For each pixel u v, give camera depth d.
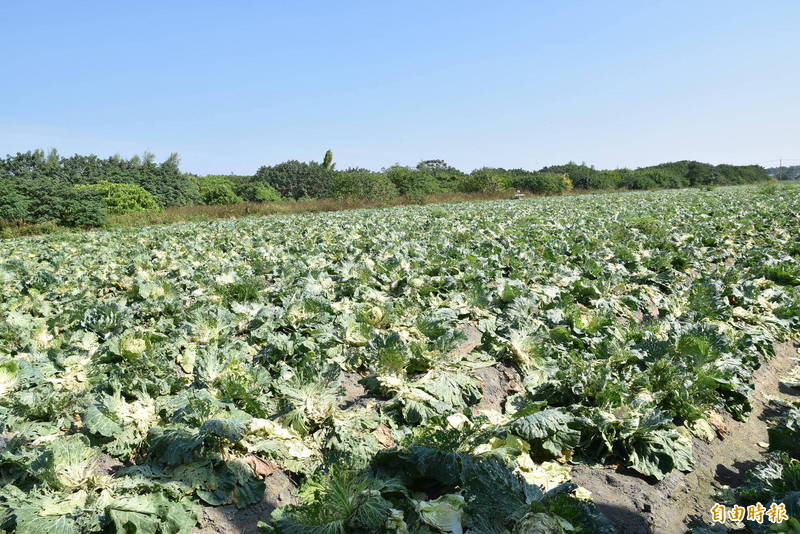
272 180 55.44
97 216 30.80
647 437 4.32
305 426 4.10
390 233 15.55
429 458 3.42
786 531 3.14
